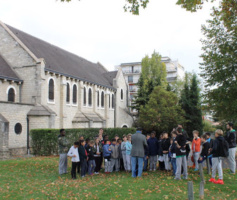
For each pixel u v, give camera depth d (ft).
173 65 256.11
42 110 80.74
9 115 71.92
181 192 26.76
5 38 89.61
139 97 136.56
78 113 107.14
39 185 31.12
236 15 48.65
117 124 145.79
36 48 97.25
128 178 35.09
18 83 83.76
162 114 113.09
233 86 55.67
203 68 62.59
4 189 29.04
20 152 75.10
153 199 24.23
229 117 61.00
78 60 135.54
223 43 60.29
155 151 41.63
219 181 30.81
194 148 40.11
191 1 33.06
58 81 95.14
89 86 118.83
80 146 36.65
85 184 31.42
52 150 63.46
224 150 30.94
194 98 136.26
